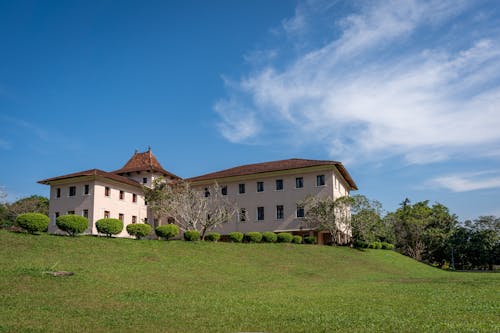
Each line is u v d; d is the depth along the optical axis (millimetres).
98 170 47062
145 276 20078
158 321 11109
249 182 49312
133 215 49844
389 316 11555
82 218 27922
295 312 12320
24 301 13023
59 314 11672
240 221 48688
